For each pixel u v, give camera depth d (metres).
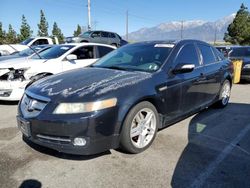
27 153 3.93
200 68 5.19
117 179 3.29
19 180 3.26
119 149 4.02
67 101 3.40
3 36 45.66
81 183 3.21
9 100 6.77
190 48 5.15
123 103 3.60
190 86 4.78
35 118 3.49
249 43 55.53
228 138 4.59
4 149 4.06
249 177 3.35
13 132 4.79
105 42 21.12
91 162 3.68
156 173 3.43
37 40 16.84
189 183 3.22
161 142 4.35
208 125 5.23
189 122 5.39
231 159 3.81
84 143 3.37
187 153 3.98
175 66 4.54
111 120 3.50
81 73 4.33
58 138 3.40
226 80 6.32
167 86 4.26
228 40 59.59
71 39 20.34
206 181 3.26
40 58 7.63
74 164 3.62
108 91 3.56
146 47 5.02
